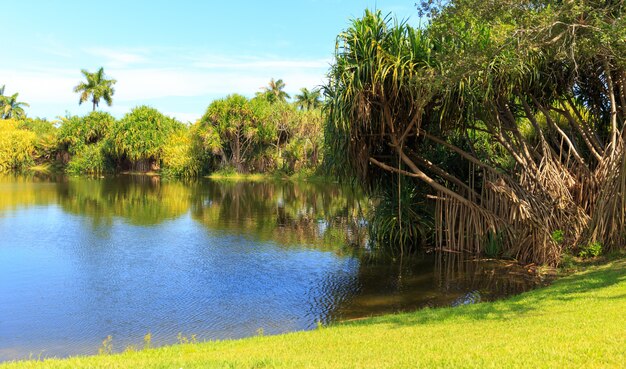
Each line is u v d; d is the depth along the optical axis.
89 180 56.94
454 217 16.23
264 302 11.02
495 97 15.12
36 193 38.34
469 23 11.57
